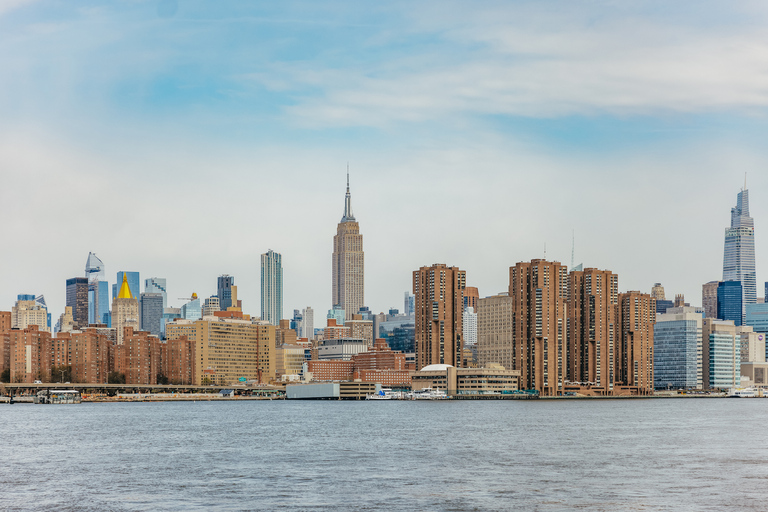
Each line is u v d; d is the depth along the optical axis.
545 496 152.12
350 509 141.50
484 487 162.12
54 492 160.00
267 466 197.12
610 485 164.00
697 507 141.38
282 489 161.12
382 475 179.88
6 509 143.88
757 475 177.12
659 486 162.50
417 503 146.12
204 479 175.50
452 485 165.00
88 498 153.12
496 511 139.12
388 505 144.62
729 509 139.75
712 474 178.75
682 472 182.25
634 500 147.50
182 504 146.62
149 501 149.62
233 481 172.38
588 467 191.38
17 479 177.75
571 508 141.12
